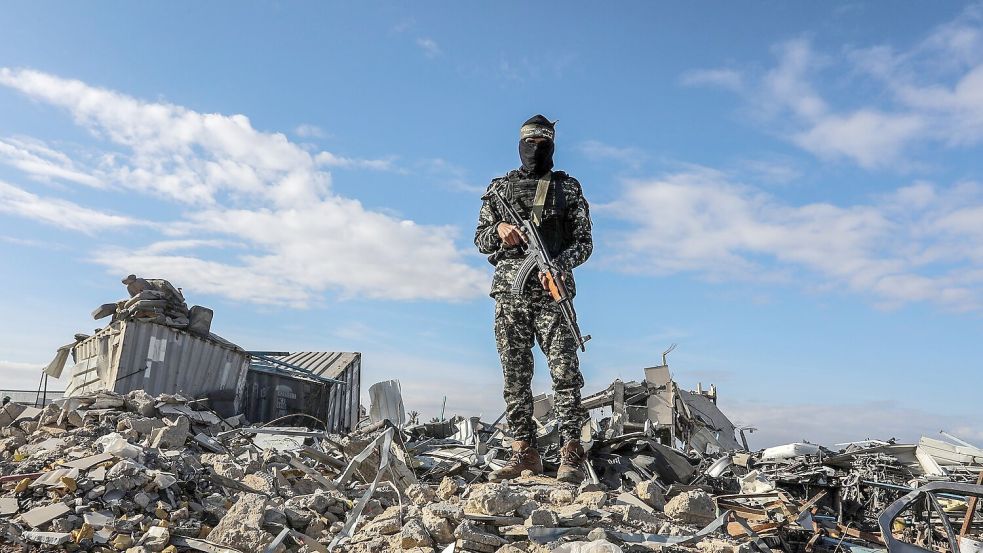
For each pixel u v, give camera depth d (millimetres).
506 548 4617
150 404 8625
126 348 13898
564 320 6980
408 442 8820
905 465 16859
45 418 7914
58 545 4953
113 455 6066
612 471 7723
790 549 6250
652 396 21719
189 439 7777
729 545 4883
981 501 9578
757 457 16656
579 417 6906
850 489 13727
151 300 14414
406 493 6359
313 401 18844
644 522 5270
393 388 13898
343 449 7676
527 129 7242
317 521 5438
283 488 6328
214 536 5129
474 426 9367
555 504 5762
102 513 5363
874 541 6402
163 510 5527
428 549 4656
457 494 6395
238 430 9062
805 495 14375
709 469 9078
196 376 15234
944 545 7980
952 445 17312
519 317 7082
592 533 4801
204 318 15367
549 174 7254
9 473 6098
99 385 14344
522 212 7176
